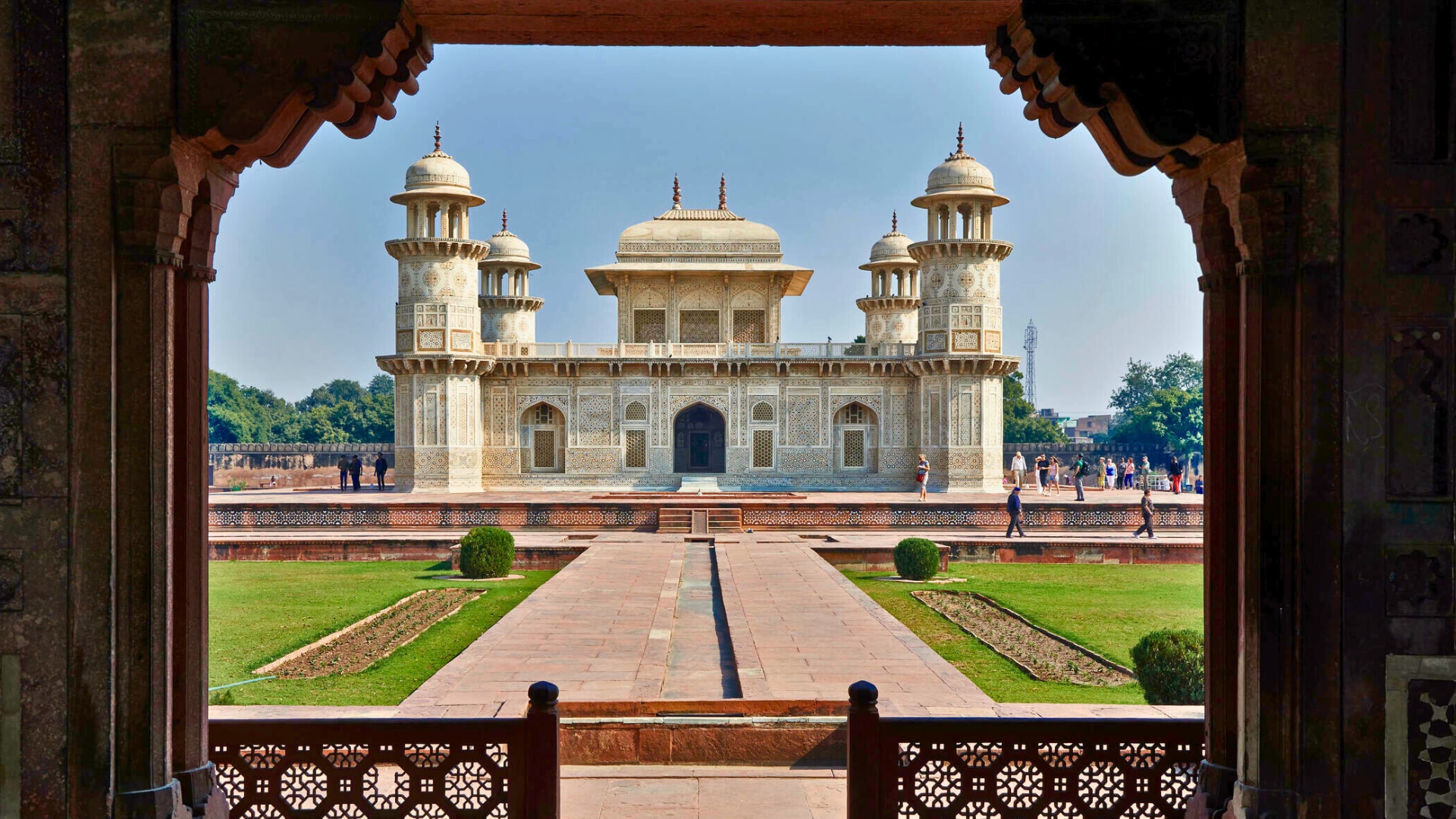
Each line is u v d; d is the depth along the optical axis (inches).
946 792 108.8
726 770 172.1
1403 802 99.0
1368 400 99.4
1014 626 353.7
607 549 515.2
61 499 98.1
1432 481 99.3
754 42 119.9
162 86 99.1
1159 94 102.5
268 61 100.6
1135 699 246.4
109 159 98.5
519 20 112.6
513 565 505.0
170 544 101.3
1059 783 110.3
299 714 172.4
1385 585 99.0
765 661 240.1
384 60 105.3
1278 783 100.7
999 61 116.3
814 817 149.5
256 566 528.4
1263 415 101.1
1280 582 100.7
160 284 100.3
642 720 177.0
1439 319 99.5
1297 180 100.2
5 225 98.2
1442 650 98.7
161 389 100.3
